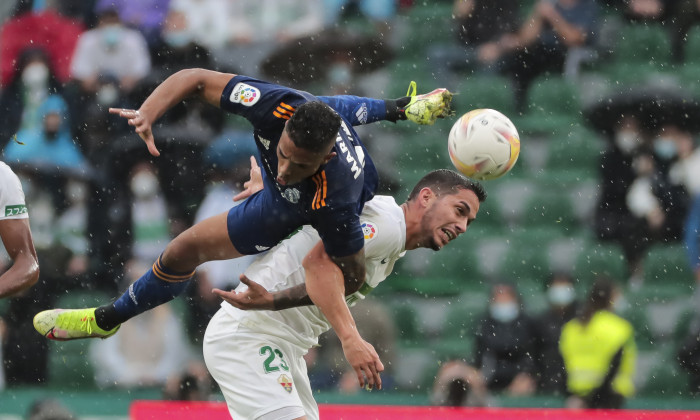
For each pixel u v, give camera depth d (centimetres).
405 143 4256
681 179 4119
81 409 3011
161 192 3822
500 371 3319
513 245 3953
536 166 4256
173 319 3441
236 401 1930
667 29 4703
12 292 1906
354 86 4306
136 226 3766
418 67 4475
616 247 3984
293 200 1686
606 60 4572
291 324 1942
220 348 1948
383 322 3294
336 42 4331
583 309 3284
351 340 1667
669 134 4228
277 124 1644
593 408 3195
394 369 3297
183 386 3056
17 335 3409
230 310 1958
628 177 4066
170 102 1669
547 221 4072
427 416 2594
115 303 1944
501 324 3350
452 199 1842
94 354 3378
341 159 1616
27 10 4431
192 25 4431
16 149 3912
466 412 2602
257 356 1922
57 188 3812
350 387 3244
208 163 3859
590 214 4088
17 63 4225
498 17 4572
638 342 3716
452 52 4525
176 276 1886
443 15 4609
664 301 3803
